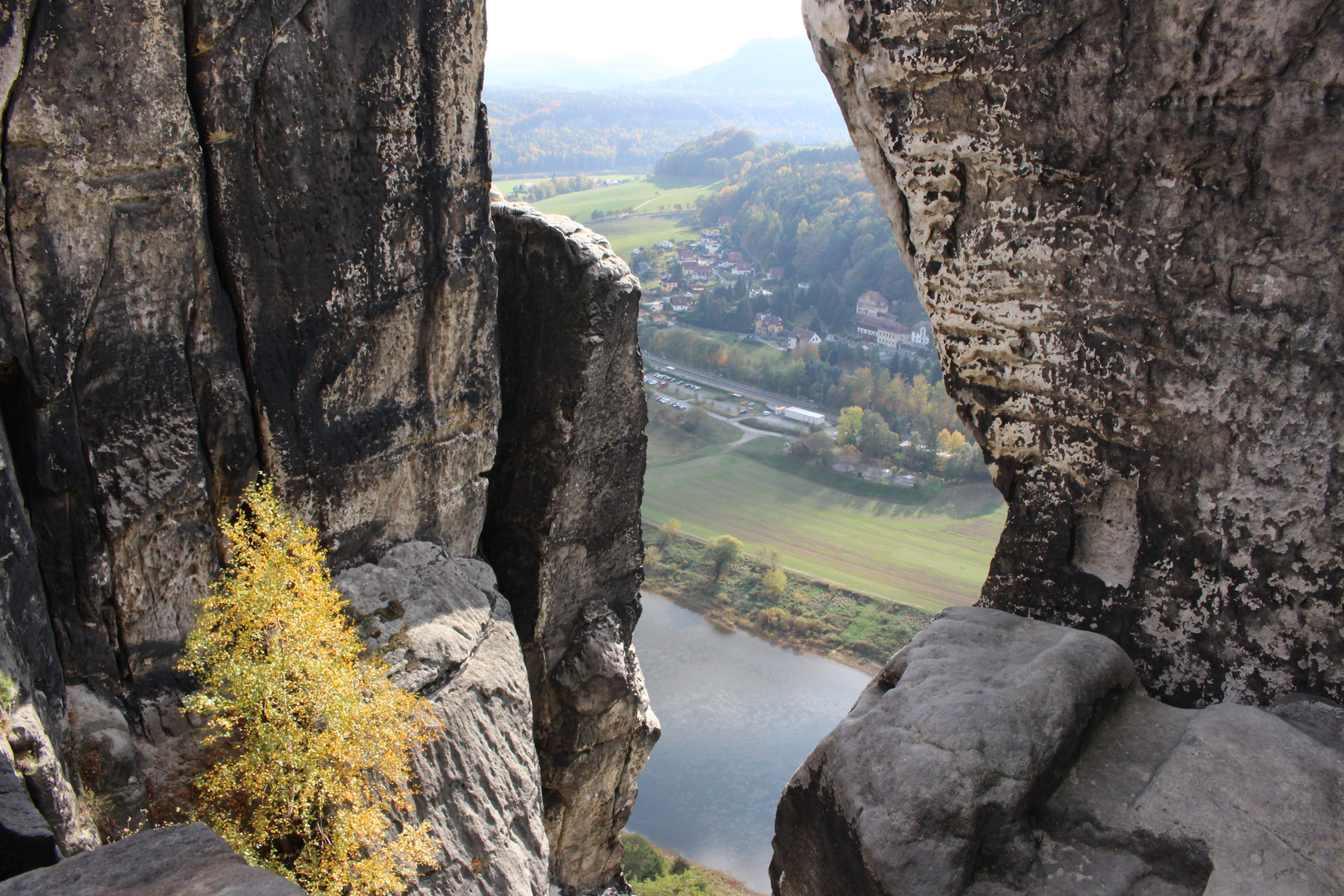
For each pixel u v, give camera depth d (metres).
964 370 6.63
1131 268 5.64
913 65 6.03
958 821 4.99
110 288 8.00
